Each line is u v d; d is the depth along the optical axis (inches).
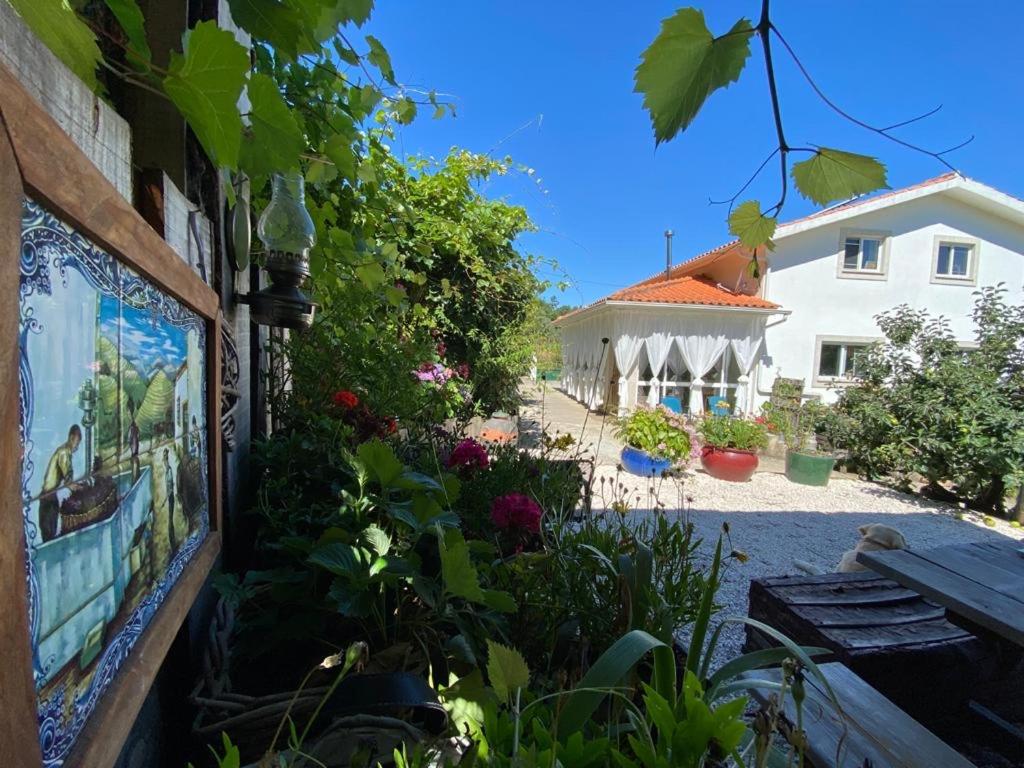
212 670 39.5
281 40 37.1
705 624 36.6
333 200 92.2
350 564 45.5
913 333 266.4
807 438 288.4
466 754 25.8
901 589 89.1
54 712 17.7
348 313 97.7
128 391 24.5
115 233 21.9
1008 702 82.0
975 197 351.3
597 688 27.9
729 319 361.1
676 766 24.6
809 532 174.4
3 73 14.2
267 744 35.5
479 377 223.3
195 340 35.7
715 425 261.9
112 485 22.7
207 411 39.0
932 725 77.1
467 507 78.9
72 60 24.5
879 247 362.0
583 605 53.2
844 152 24.0
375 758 32.5
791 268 358.6
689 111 24.9
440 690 37.8
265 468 73.9
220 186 55.0
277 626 45.9
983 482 217.5
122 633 23.4
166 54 46.3
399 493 63.2
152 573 27.2
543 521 72.8
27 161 15.2
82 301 20.0
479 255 216.2
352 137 76.8
